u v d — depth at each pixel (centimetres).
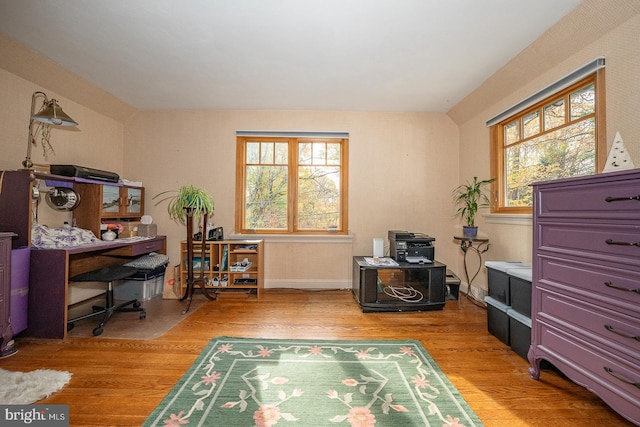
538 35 211
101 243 270
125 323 254
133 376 171
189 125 366
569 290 147
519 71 250
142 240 309
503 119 284
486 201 315
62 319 221
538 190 167
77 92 292
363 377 171
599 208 132
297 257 371
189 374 173
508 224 279
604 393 130
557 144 232
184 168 367
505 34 210
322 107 358
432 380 168
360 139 369
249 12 187
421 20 195
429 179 372
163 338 224
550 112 240
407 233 325
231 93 318
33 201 250
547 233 161
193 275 332
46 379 165
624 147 164
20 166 248
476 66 257
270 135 367
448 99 331
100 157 333
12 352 198
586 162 206
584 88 208
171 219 366
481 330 243
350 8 183
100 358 192
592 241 136
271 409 142
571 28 194
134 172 366
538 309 167
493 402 150
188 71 268
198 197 298
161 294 346
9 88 239
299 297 335
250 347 208
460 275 365
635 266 119
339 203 378
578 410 144
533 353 169
